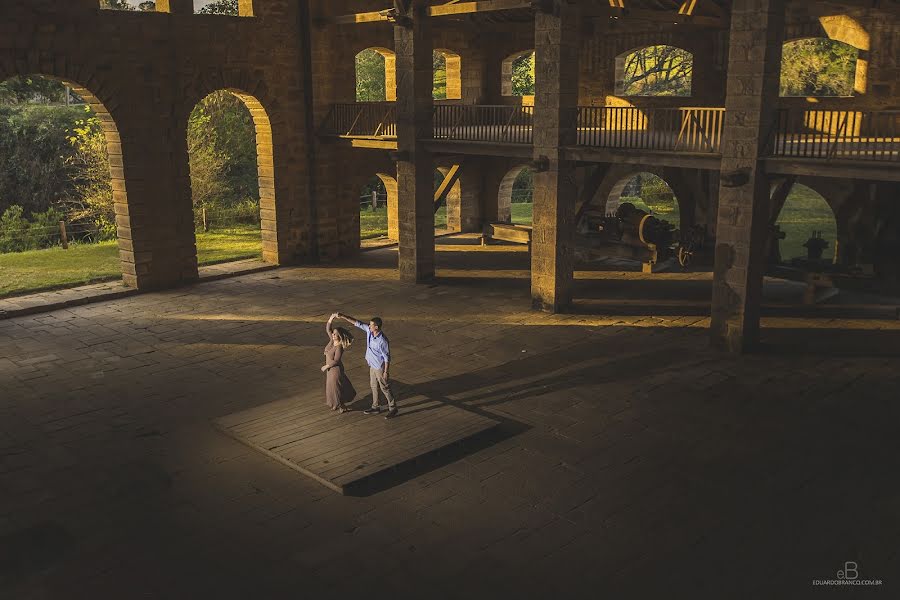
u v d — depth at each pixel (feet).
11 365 50.39
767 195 49.73
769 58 46.80
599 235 79.92
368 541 30.37
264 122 75.66
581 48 82.79
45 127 110.63
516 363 50.24
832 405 43.11
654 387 45.91
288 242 79.82
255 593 27.22
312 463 35.96
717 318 52.24
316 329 57.98
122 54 63.72
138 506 33.06
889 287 65.82
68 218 108.06
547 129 58.54
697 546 29.91
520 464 36.65
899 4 60.59
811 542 30.14
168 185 68.95
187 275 71.77
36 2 58.29
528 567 28.66
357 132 77.92
